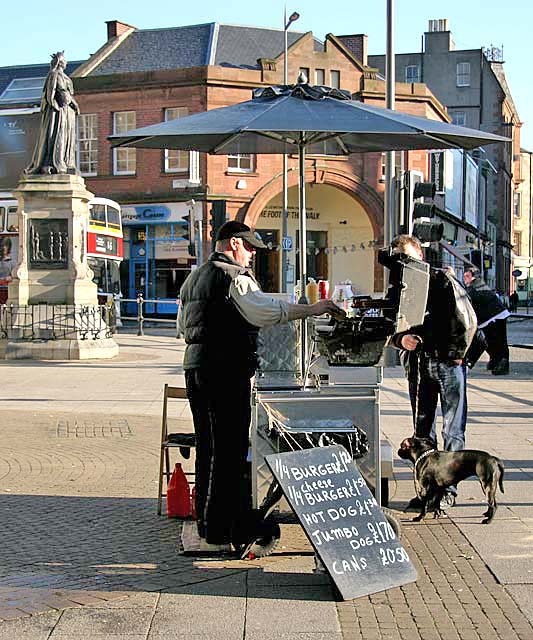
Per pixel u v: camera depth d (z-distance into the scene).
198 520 6.14
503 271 79.81
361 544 5.50
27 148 41.88
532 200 100.12
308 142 9.20
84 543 6.53
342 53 43.84
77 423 11.78
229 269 5.86
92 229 35.00
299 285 9.16
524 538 6.52
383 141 9.55
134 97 42.31
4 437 10.73
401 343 7.18
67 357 20.58
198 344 5.91
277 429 6.11
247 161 41.91
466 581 5.61
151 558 6.17
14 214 37.03
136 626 4.91
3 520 7.14
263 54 44.50
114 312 30.44
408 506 7.29
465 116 74.50
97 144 43.00
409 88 44.88
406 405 13.38
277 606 5.21
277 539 6.25
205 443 6.02
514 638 4.71
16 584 5.61
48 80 20.47
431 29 76.06
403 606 5.18
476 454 6.87
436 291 7.17
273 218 45.16
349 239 46.84
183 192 41.34
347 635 4.77
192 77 41.34
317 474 5.65
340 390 6.31
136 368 19.06
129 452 9.88
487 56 84.62
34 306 20.61
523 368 19.55
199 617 5.04
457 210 51.59
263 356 6.46
